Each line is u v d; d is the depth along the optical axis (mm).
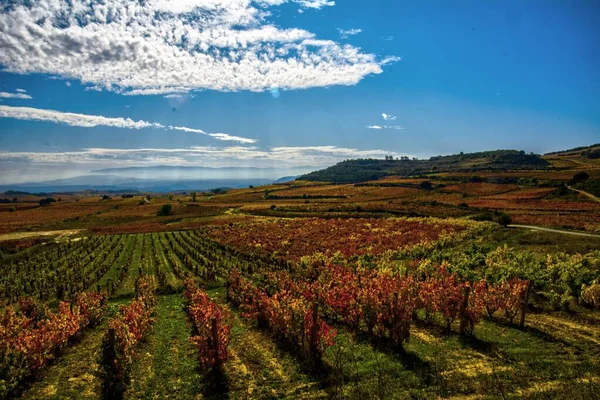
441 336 15914
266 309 18172
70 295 28453
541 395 10289
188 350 16250
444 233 57000
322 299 19906
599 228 56719
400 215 89125
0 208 151125
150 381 13219
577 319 17406
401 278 22719
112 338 12570
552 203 96500
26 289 32219
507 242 48250
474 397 10531
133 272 40000
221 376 13172
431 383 11516
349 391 11391
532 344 14430
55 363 15242
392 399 10711
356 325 17391
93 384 13273
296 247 52844
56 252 54312
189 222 97250
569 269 24906
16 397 12406
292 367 13570
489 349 14016
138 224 97625
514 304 16891
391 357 13750
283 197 163875
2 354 12703
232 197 186125
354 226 72688
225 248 54344
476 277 26203
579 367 12156
